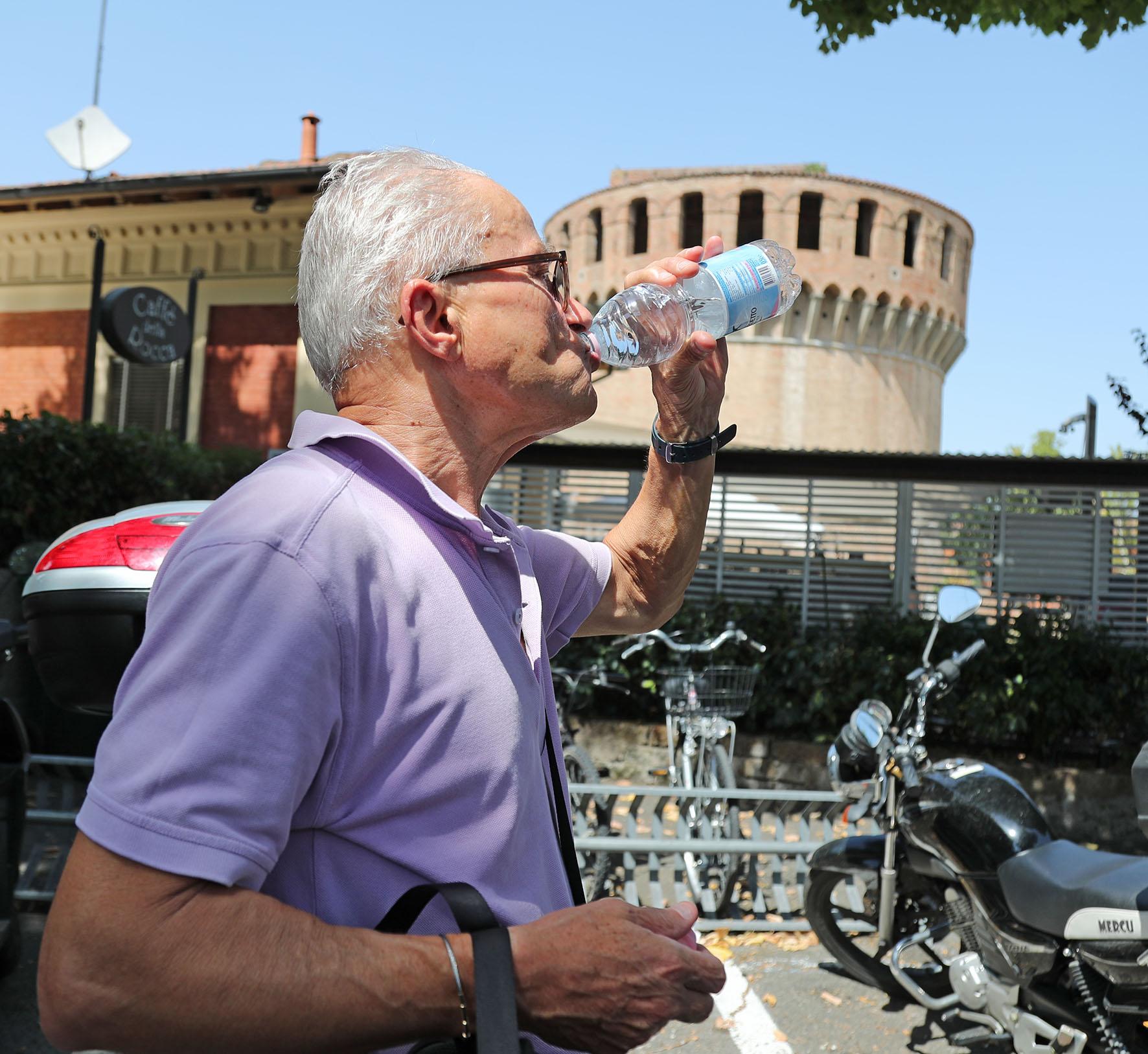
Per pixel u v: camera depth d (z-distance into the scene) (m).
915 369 35.00
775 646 7.32
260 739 0.88
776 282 1.55
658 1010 0.97
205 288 13.06
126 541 3.66
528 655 1.20
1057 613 7.37
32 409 13.58
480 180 1.18
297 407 12.68
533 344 1.14
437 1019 0.91
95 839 0.85
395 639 0.99
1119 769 6.68
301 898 0.98
